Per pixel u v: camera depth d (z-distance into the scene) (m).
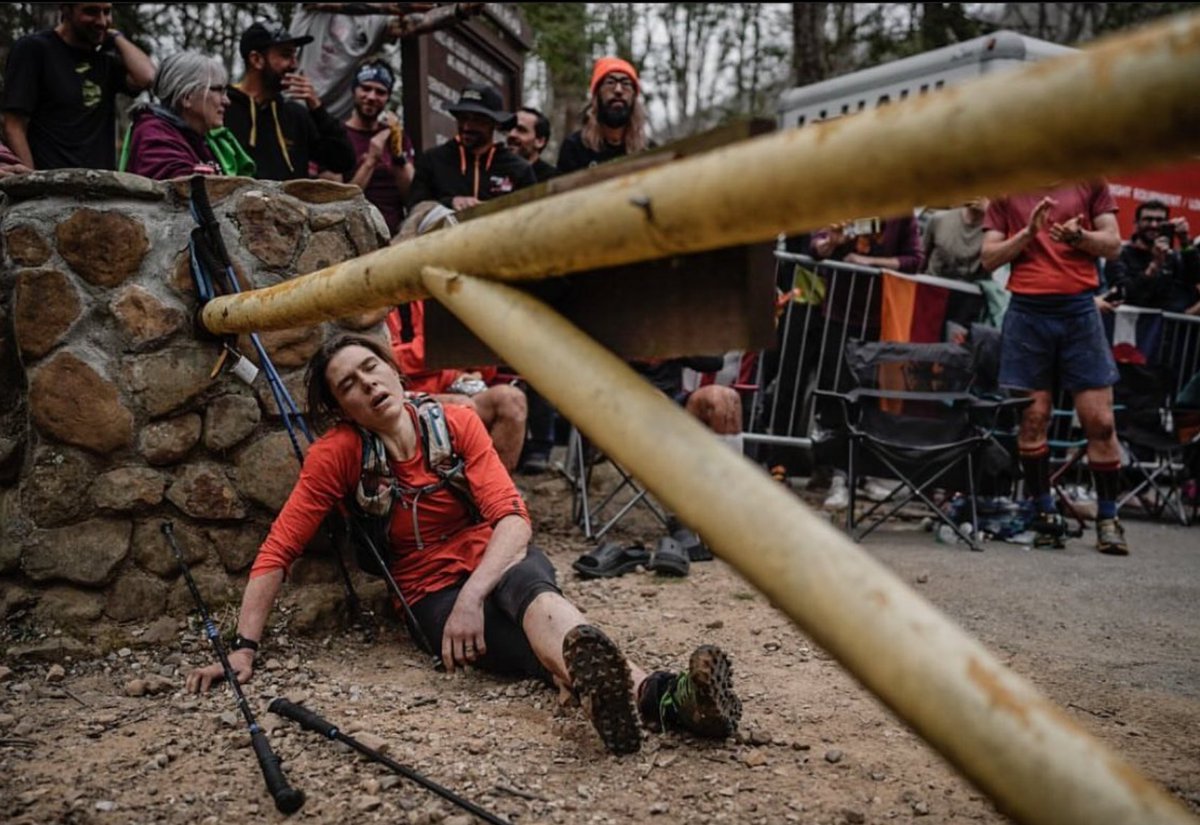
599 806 2.15
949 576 4.37
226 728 2.56
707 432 1.27
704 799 2.19
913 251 6.23
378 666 3.11
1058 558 4.82
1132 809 0.90
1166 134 0.84
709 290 1.39
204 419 3.35
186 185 3.37
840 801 2.19
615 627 3.55
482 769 2.31
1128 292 6.91
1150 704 2.82
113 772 2.31
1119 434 6.22
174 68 4.02
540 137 6.73
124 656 3.11
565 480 6.11
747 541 1.16
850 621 1.05
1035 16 16.86
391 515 3.12
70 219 3.21
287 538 3.05
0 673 2.91
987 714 0.96
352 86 6.39
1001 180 0.96
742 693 2.88
